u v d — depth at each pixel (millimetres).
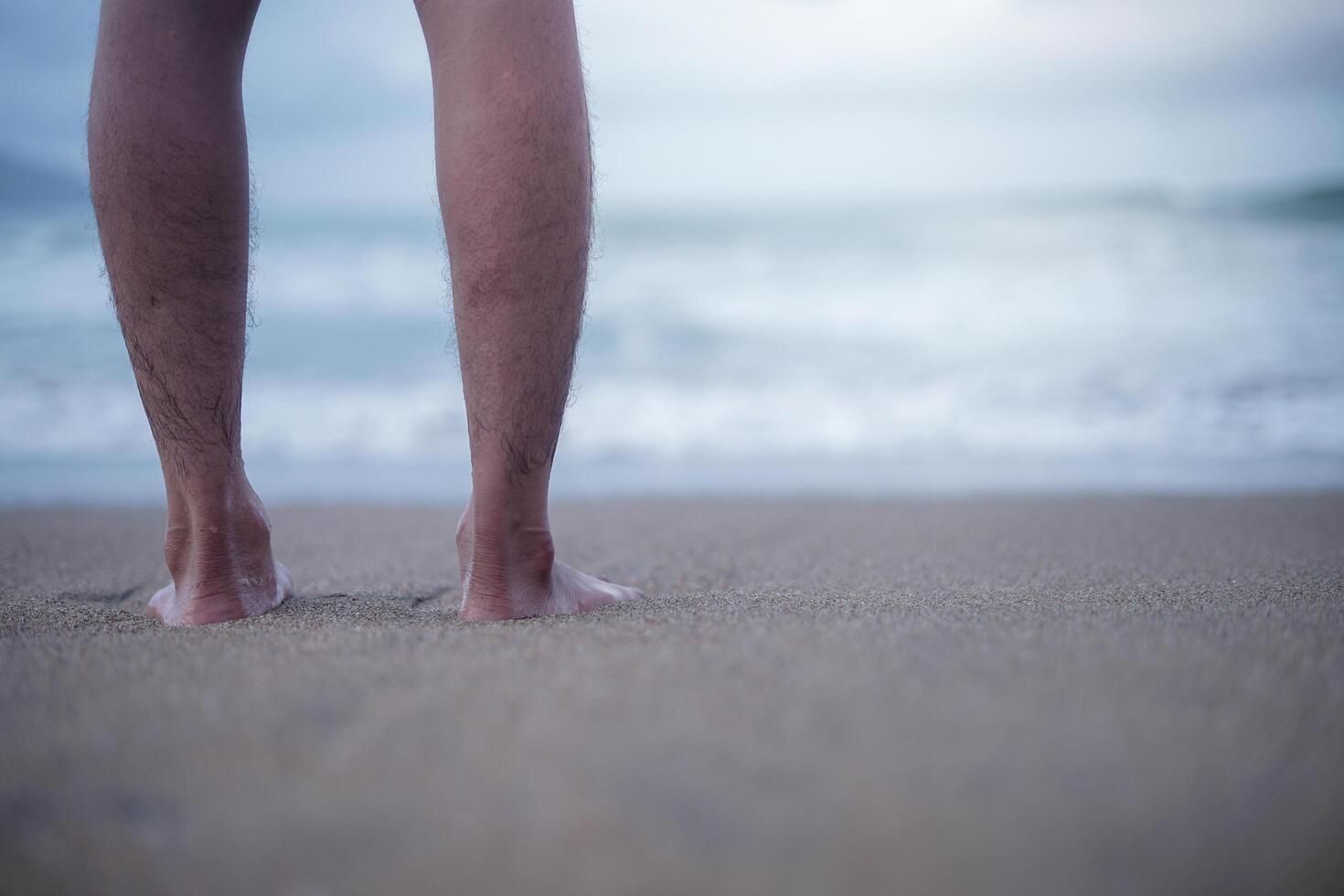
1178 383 4219
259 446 3729
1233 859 753
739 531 2135
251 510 1281
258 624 1207
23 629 1218
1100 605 1239
